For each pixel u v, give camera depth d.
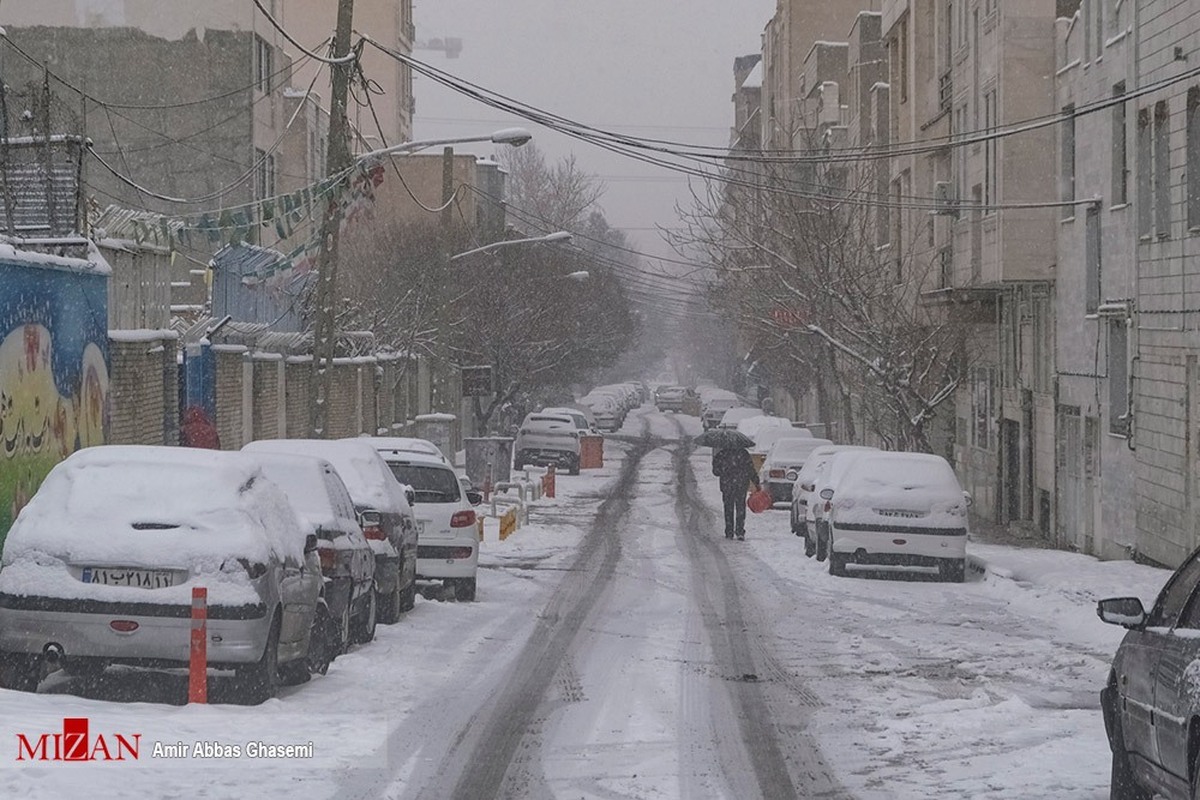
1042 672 19.44
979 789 12.44
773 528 48.28
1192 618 10.59
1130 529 36.69
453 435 71.06
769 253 57.28
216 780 11.66
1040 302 45.38
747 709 16.39
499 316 78.69
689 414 157.62
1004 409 49.75
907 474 32.19
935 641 22.47
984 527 49.56
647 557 37.66
